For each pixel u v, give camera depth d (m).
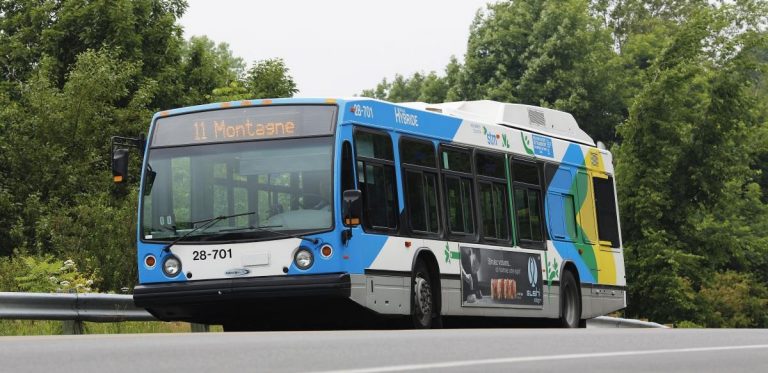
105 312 23.86
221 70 66.31
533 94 85.75
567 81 85.00
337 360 11.77
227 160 21.97
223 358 11.80
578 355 13.34
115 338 15.71
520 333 18.19
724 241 61.19
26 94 49.62
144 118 49.97
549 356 13.02
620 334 18.33
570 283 29.27
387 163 22.70
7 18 62.53
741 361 13.16
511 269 26.44
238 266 21.44
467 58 89.62
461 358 12.40
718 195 61.75
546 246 28.11
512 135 27.50
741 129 62.56
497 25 88.62
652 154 60.81
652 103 61.09
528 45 87.69
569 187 29.80
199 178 22.06
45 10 60.62
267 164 21.75
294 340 14.79
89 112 47.78
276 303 21.42
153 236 22.03
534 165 28.22
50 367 10.70
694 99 64.31
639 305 58.78
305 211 21.39
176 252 21.81
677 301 57.47
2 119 47.72
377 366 11.14
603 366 12.01
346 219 21.23
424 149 24.00
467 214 25.16
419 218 23.42
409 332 18.27
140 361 11.41
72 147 47.72
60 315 22.78
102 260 33.47
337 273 21.09
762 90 100.06
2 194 45.12
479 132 26.16
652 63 63.34
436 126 24.58
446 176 24.62
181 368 10.73
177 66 63.00
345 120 21.75
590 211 30.73
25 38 60.88
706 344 16.42
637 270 58.69
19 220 43.84
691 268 59.41
